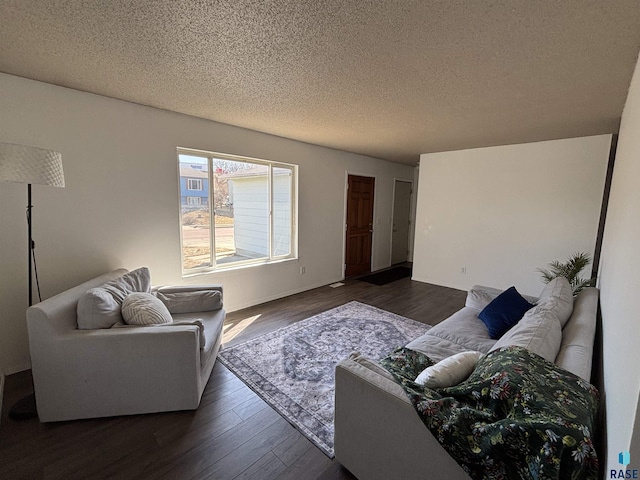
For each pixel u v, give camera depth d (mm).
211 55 1869
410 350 1792
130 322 1971
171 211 3115
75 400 1795
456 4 1343
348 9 1399
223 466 1566
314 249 4816
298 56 1864
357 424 1385
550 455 849
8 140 2197
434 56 1829
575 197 3859
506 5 1342
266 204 4137
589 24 1465
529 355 1216
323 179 4797
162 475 1507
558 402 977
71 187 2490
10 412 1849
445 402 1141
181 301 2594
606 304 1703
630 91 2064
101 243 2680
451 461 1085
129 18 1500
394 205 6551
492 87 2277
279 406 2014
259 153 3822
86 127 2527
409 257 7254
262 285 4094
